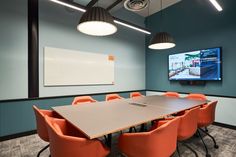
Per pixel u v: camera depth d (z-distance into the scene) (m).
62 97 3.84
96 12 1.97
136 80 5.66
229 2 3.72
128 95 5.38
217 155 2.40
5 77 3.11
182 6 4.73
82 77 4.20
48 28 3.66
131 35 5.49
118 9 4.99
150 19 5.78
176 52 4.89
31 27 3.35
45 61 3.59
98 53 4.55
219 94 3.91
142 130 2.78
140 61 5.80
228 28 3.74
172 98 3.44
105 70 4.72
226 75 3.78
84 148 1.30
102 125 1.54
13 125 3.15
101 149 1.43
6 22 3.12
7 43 3.13
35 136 3.24
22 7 3.32
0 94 3.05
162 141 1.42
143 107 2.42
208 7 4.12
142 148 1.41
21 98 3.27
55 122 1.71
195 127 2.09
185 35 4.65
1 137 3.01
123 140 1.55
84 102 3.01
